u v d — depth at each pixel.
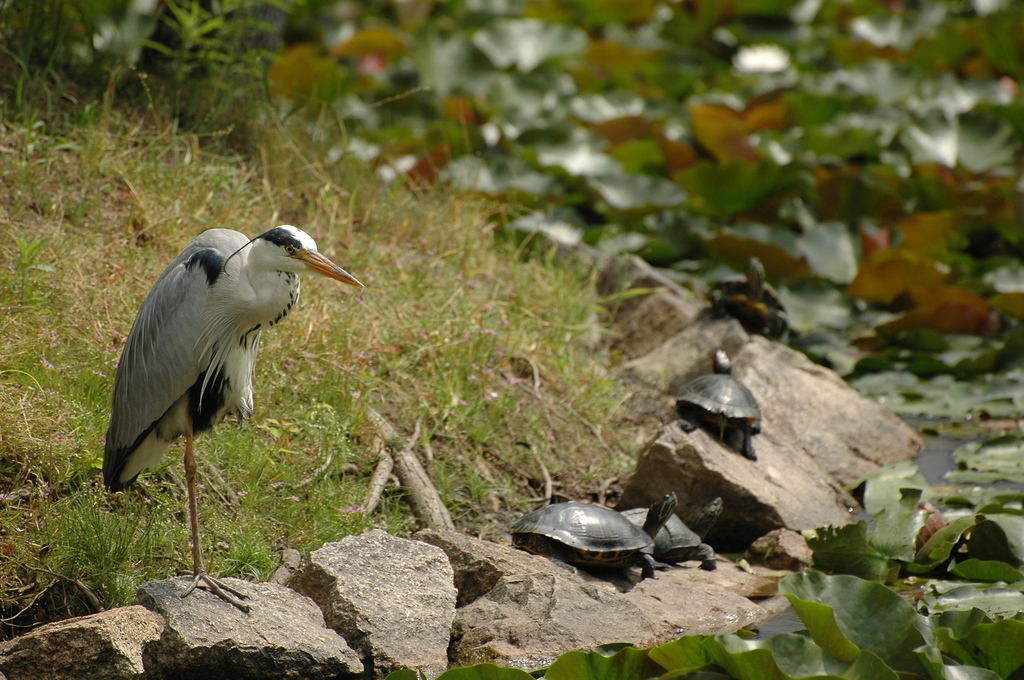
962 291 15.43
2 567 6.75
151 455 6.91
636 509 9.14
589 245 16.67
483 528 9.09
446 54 22.16
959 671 5.68
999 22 26.19
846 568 8.52
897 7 31.34
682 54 27.56
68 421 7.71
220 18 12.73
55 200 10.62
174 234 10.68
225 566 7.41
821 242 17.55
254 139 13.16
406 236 13.10
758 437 10.53
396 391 10.00
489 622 7.20
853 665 5.62
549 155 18.97
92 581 6.92
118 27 14.19
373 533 7.66
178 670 6.12
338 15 25.48
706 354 12.48
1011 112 22.23
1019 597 7.32
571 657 5.97
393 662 6.70
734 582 8.50
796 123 22.84
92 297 9.16
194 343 6.54
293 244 6.43
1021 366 13.90
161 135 11.74
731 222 19.44
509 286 12.65
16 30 12.48
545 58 24.45
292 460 8.60
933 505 9.42
